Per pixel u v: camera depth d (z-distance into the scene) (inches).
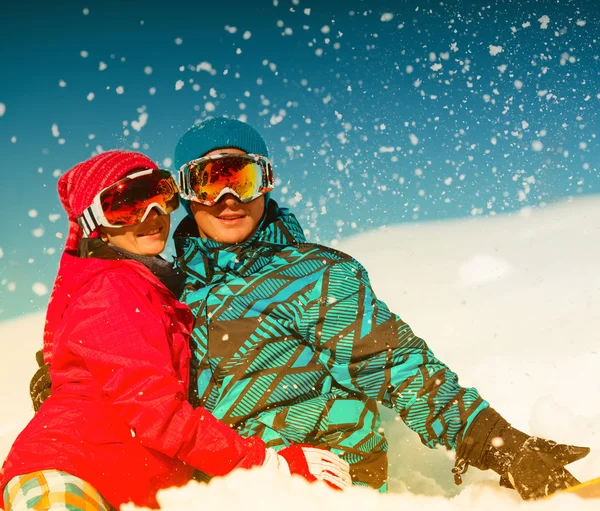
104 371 72.6
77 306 75.4
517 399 102.0
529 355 113.8
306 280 85.8
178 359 79.1
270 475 71.1
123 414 71.0
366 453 83.3
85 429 71.4
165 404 70.8
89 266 78.1
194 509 68.5
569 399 100.0
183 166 87.1
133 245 83.7
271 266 87.5
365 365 83.3
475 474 91.0
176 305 82.1
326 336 84.2
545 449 76.2
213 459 71.8
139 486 72.4
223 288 86.2
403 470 92.8
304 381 84.1
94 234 84.9
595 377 104.5
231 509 68.1
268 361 84.0
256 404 82.7
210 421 72.6
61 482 68.3
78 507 67.2
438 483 90.7
